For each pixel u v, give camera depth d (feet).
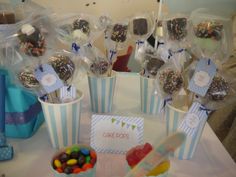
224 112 2.56
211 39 1.21
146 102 1.73
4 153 1.27
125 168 1.17
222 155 1.41
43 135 1.51
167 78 1.29
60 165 1.06
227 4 2.66
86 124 1.61
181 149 1.32
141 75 1.72
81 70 1.55
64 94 1.34
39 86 1.29
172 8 2.70
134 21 1.65
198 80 1.20
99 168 1.25
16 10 1.71
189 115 1.24
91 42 1.63
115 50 1.69
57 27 1.44
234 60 2.10
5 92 1.34
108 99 1.71
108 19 1.65
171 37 1.38
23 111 1.39
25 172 1.20
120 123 1.33
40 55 1.25
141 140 1.34
